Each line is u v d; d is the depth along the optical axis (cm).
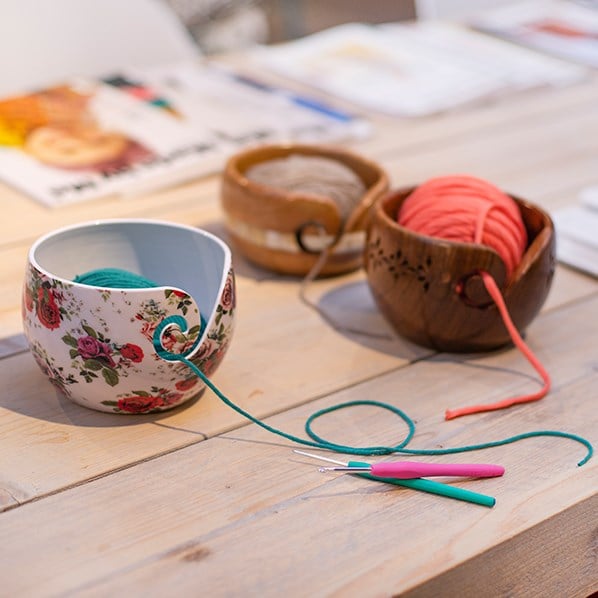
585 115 135
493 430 66
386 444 64
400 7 196
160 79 134
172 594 50
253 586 51
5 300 80
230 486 59
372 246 75
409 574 52
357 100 134
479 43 160
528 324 76
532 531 57
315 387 70
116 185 102
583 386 72
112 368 61
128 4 159
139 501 57
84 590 50
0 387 68
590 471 62
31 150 108
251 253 87
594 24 175
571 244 96
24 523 55
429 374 73
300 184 85
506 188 108
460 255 70
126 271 67
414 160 115
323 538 55
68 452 61
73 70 157
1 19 149
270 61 147
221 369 72
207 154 110
